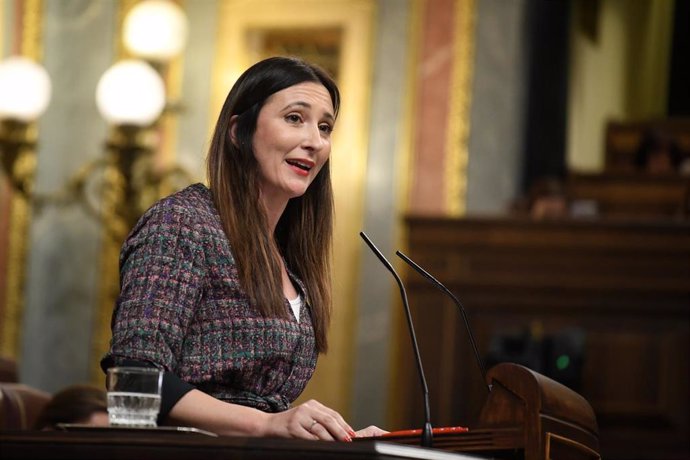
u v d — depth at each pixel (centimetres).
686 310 1481
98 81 2014
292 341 584
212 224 575
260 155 599
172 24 1859
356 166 1922
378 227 1903
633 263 1503
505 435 534
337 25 1964
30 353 1964
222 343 563
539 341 1504
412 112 1925
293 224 641
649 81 3153
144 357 532
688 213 1923
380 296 1881
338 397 1867
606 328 1494
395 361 1858
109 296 1970
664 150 2328
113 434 458
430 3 1948
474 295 1531
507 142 1905
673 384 1461
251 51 2005
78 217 1989
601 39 2922
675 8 3212
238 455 446
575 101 2739
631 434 1452
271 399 575
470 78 1923
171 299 546
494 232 1536
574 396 561
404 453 449
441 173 1909
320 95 611
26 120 1802
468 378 1516
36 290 1977
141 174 1847
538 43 2075
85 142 2000
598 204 2080
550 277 1516
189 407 525
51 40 2017
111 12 2028
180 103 1861
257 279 573
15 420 877
